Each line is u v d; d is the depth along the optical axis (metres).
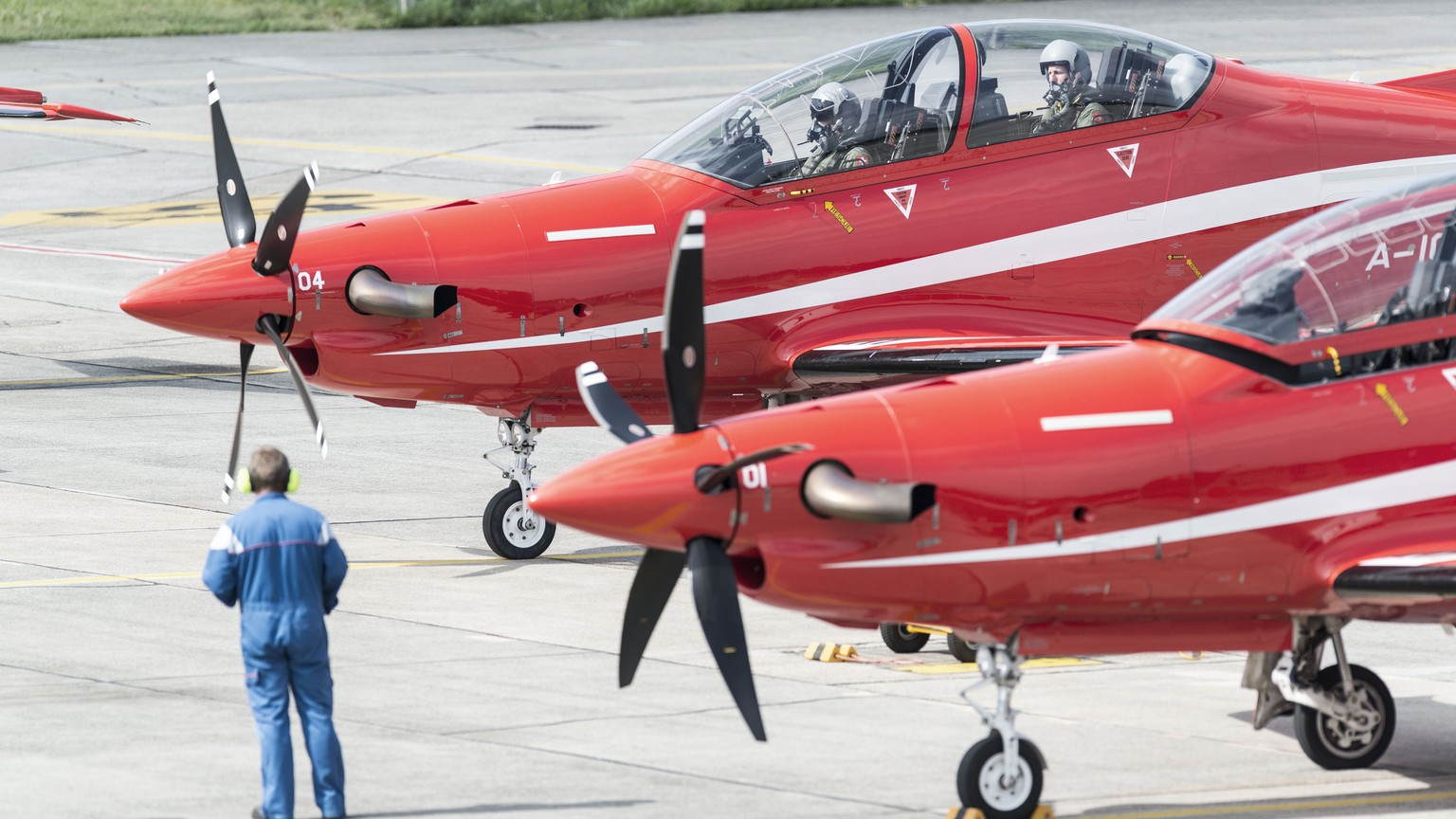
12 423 67.88
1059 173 51.94
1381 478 32.44
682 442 30.31
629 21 175.62
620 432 32.09
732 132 51.16
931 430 30.47
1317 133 53.66
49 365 77.88
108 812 30.70
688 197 50.53
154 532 53.16
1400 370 32.84
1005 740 30.47
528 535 52.44
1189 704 38.94
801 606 30.73
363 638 43.47
